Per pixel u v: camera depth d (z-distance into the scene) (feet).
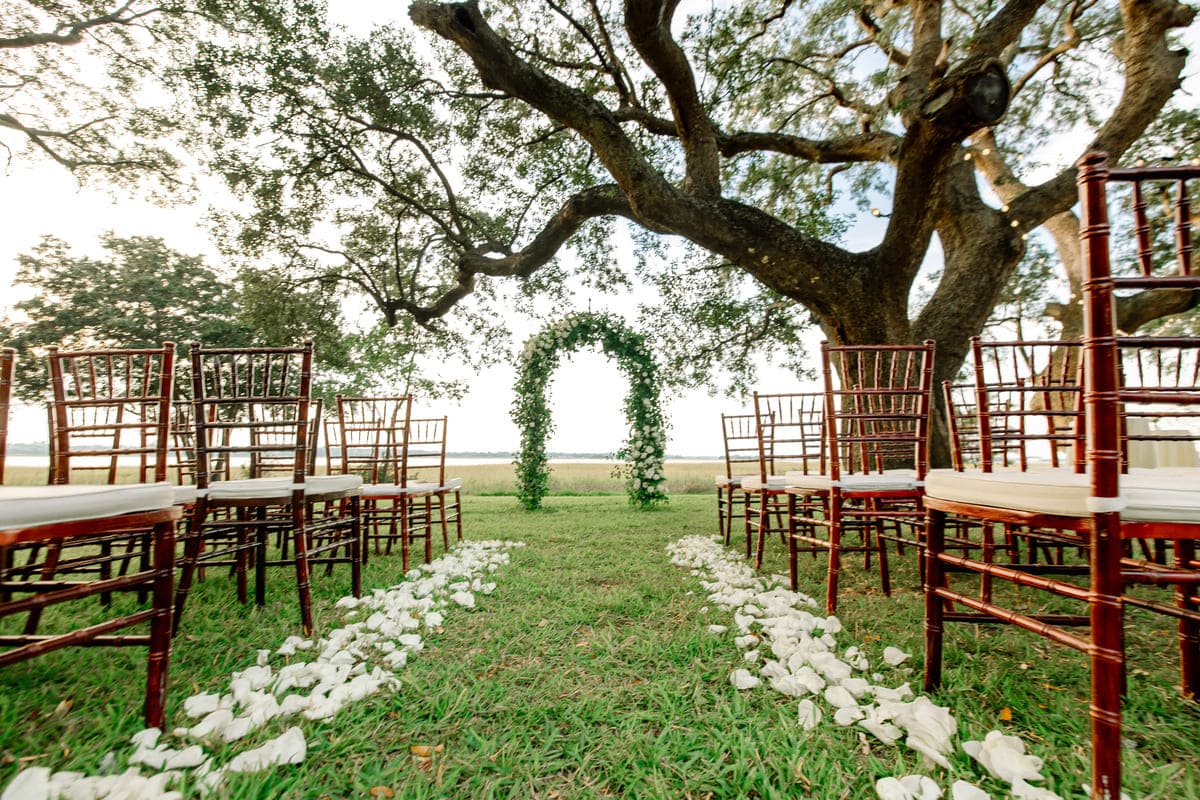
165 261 44.39
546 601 10.08
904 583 11.55
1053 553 14.35
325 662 7.04
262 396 8.68
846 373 12.26
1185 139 27.17
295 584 11.62
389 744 5.23
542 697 6.13
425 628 8.53
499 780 4.62
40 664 6.94
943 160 15.46
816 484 9.98
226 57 25.14
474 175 32.07
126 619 5.24
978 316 18.48
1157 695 6.06
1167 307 23.40
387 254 33.40
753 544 16.97
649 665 7.05
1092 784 4.08
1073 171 18.56
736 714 5.64
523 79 18.99
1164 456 14.98
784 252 18.26
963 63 14.53
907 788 4.27
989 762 4.60
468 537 18.76
